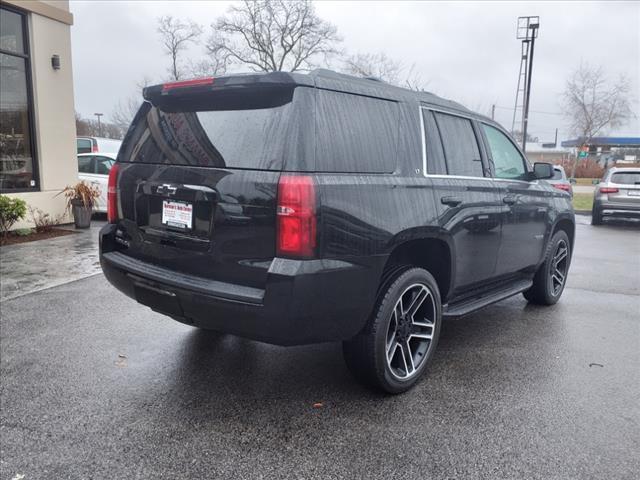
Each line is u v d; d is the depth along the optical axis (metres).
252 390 3.44
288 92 2.83
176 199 3.10
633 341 4.49
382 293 3.21
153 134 3.41
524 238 4.76
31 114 9.91
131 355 3.99
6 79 9.45
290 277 2.63
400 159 3.33
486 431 2.96
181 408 3.18
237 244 2.82
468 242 3.88
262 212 2.72
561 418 3.12
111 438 2.84
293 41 36.81
